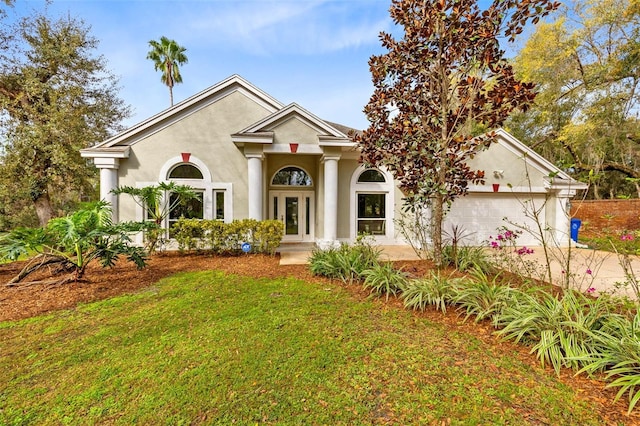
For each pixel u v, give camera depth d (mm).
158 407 2926
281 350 3869
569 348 3377
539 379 3191
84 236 6617
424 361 3566
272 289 6375
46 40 16750
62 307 5453
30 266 7051
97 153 10828
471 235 13078
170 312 5180
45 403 3020
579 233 15273
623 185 22844
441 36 6316
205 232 10148
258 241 10422
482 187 12945
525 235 13516
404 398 2963
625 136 17125
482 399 2910
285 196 13773
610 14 16109
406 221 12109
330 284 6684
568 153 20219
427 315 4879
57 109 16328
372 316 4879
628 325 3555
